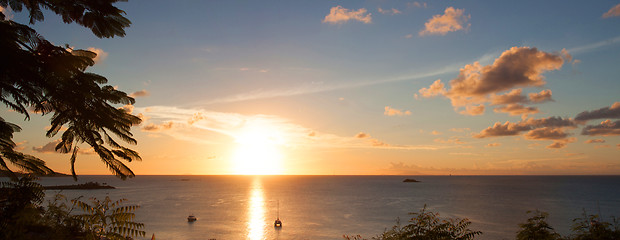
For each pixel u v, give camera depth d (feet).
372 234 217.36
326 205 402.31
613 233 28.78
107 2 12.81
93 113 12.55
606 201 436.76
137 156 13.78
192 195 552.00
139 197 485.97
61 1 12.55
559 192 627.87
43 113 12.41
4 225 14.85
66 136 12.80
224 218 289.33
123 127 13.37
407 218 286.87
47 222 16.93
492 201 442.09
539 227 29.96
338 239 206.69
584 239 29.53
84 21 13.48
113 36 14.20
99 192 544.62
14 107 11.56
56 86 11.93
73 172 12.87
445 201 445.37
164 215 296.30
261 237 212.64
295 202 440.86
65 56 11.94
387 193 620.49
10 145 11.89
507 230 224.12
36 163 12.44
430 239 23.84
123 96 13.30
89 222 18.08
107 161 13.19
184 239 200.95
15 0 12.80
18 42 11.36
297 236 215.92
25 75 11.25
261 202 438.40
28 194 15.88
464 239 23.68
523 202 425.69
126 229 18.74
